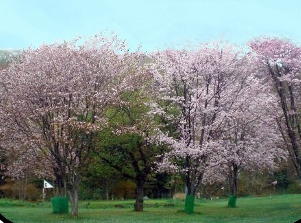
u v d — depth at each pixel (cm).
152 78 2431
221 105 2353
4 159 2842
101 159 2555
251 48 2100
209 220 1812
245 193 3956
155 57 2516
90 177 3450
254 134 2648
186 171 2258
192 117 2306
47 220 1798
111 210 2541
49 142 2016
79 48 2236
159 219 1864
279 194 3725
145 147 2488
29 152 2355
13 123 2184
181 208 2711
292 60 1978
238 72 2372
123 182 3844
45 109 2011
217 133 2422
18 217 1897
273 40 2023
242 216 1956
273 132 2609
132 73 2378
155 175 2922
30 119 2098
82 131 2062
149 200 3597
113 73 2258
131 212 2322
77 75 2112
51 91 2058
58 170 2303
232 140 2559
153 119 2461
